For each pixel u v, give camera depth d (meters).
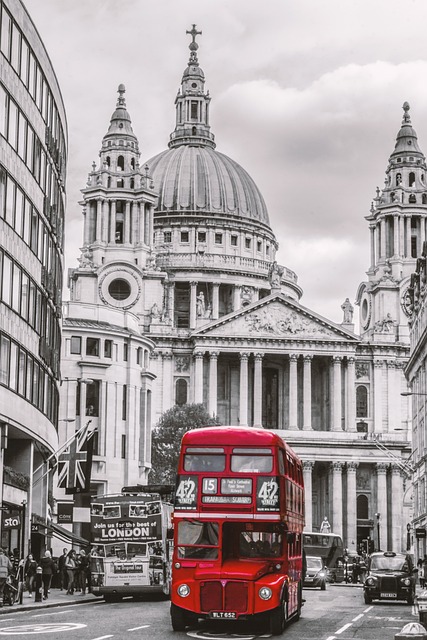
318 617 58.16
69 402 152.75
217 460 48.06
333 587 125.75
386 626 51.38
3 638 40.84
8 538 84.94
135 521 75.50
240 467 47.91
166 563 76.12
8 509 76.38
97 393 155.25
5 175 76.38
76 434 88.94
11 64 77.88
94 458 152.50
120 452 157.00
